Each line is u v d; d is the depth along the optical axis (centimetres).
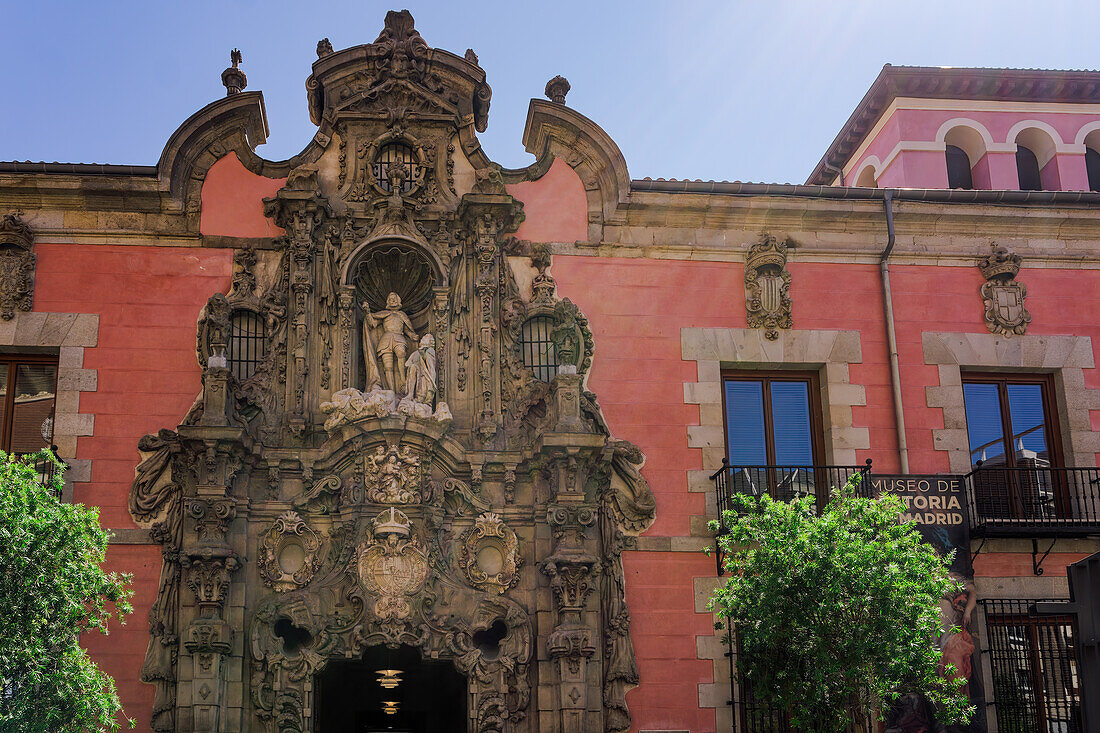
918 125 2770
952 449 2028
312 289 1920
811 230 2103
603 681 1817
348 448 1817
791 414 2052
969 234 2141
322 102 2056
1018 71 2750
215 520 1739
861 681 1596
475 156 2030
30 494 1451
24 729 1362
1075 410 2078
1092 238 2164
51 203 1936
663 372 2000
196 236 1947
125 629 1758
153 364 1894
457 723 1894
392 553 1772
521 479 1864
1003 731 1866
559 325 1969
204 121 1952
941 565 1689
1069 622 1938
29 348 1889
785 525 1625
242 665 1730
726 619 1878
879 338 2070
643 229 2058
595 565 1789
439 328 1922
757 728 1836
